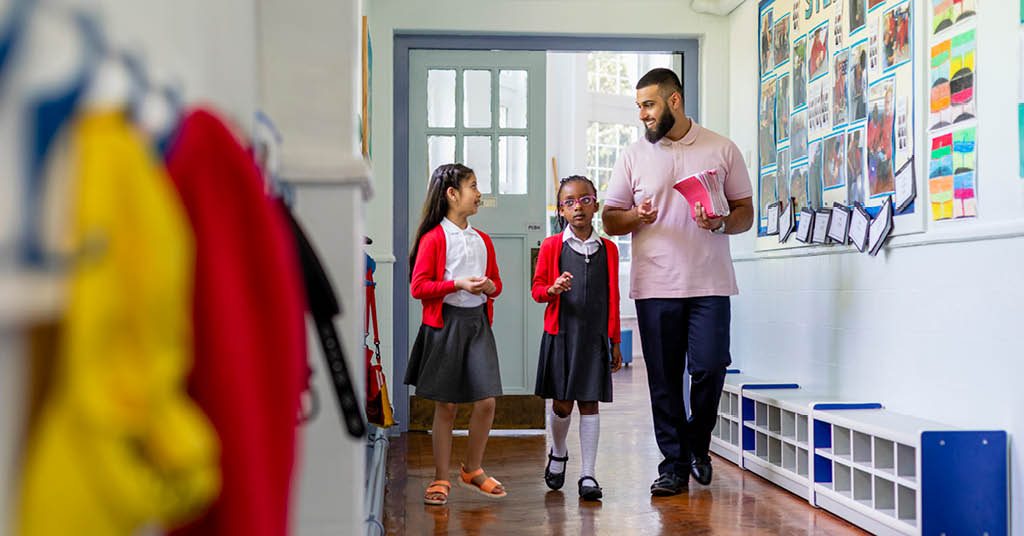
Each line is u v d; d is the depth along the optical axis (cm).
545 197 554
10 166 37
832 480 338
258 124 129
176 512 49
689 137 371
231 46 101
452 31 519
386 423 312
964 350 287
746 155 484
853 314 360
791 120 424
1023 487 263
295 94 154
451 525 318
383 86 513
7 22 37
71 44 43
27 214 39
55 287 41
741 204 373
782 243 432
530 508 344
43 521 43
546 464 435
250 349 63
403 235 529
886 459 304
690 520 324
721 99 513
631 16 513
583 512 338
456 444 494
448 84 544
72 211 43
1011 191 263
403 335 529
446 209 351
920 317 313
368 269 321
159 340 48
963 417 289
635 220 369
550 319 363
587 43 528
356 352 149
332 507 148
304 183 148
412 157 535
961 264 289
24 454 43
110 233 45
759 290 462
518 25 514
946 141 296
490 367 348
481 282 330
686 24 514
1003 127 266
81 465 44
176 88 64
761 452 404
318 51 154
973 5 281
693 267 364
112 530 45
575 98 966
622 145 1030
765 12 457
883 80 337
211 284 60
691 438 379
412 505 350
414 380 353
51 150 40
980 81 278
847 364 367
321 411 147
